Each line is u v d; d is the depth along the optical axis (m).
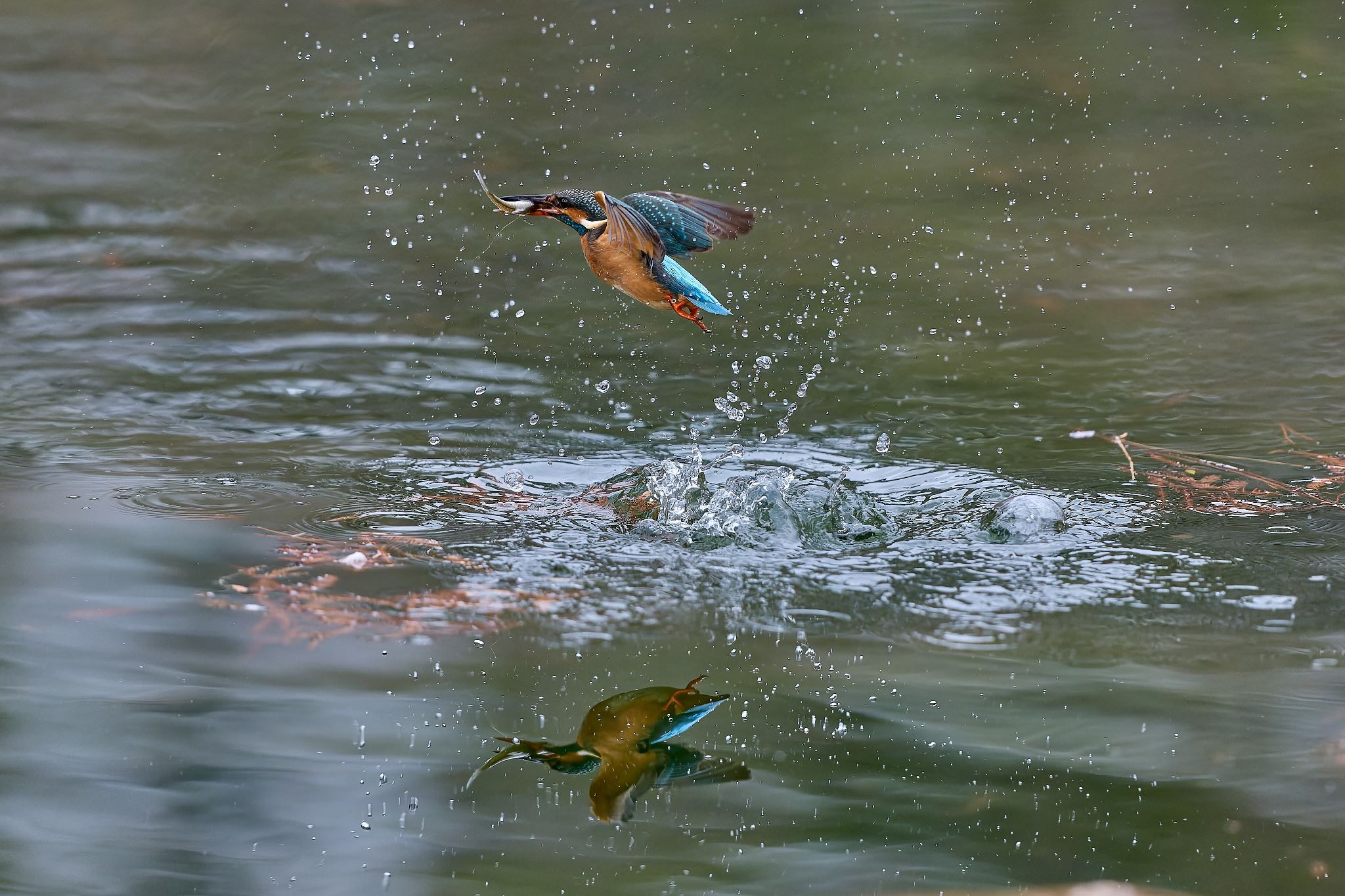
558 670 7.05
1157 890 5.39
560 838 5.83
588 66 22.36
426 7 25.98
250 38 24.17
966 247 15.17
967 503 9.24
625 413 10.95
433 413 10.86
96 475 9.47
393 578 8.05
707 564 8.32
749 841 5.83
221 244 15.02
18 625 7.34
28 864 5.51
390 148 18.67
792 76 21.80
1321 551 8.41
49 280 13.68
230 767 6.23
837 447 10.28
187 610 7.59
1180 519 8.95
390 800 6.03
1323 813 5.95
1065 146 18.73
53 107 20.27
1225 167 17.77
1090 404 11.17
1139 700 6.79
